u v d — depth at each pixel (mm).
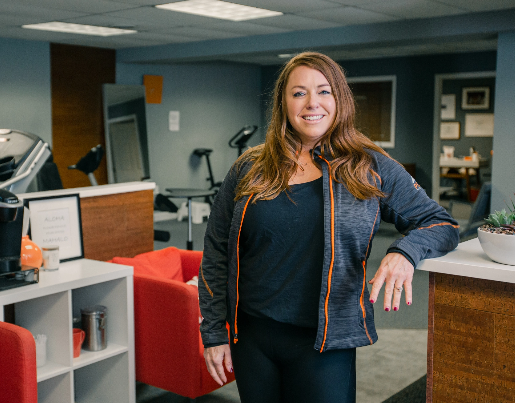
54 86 7250
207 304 1357
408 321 3770
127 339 2428
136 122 8078
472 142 10930
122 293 2422
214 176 9539
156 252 2951
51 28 6148
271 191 1220
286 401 1261
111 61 7895
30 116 7055
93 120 7734
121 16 5312
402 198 1228
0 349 1791
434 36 5301
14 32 6305
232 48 6746
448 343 1292
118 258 2750
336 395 1205
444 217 1225
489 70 7980
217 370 1347
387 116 9016
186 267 3041
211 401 2607
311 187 1220
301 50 6312
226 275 1366
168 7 4906
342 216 1183
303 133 1252
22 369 1742
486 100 10680
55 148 7324
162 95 8570
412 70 8688
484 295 1225
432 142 8641
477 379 1257
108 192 2898
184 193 5375
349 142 1254
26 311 2312
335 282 1184
